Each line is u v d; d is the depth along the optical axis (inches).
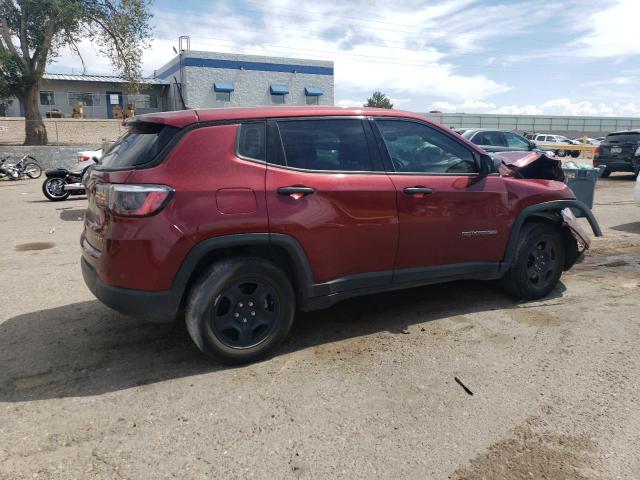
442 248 167.6
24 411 120.0
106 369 140.9
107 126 1174.3
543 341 157.8
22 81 920.9
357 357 148.1
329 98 1536.7
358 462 102.9
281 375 137.6
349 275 153.7
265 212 136.6
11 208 435.5
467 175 171.8
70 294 203.5
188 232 129.3
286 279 144.4
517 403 123.7
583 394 127.6
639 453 105.1
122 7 946.1
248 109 143.5
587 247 208.1
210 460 103.3
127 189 126.9
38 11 913.5
